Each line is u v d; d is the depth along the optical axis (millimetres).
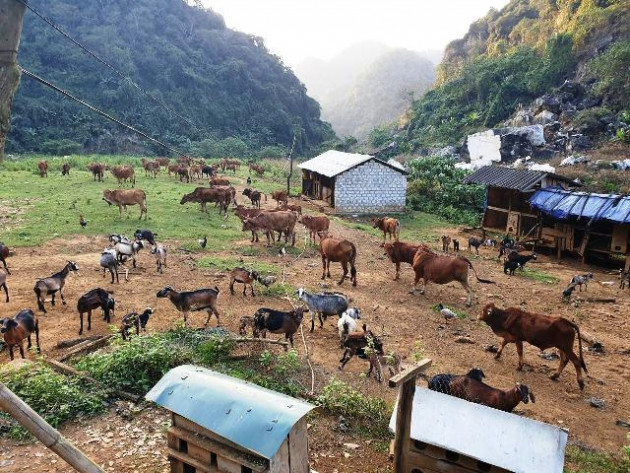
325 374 10828
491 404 8758
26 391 9039
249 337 11430
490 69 72688
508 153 51344
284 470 5602
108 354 10398
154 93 88000
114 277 17250
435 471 6707
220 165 51156
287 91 112125
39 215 24875
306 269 19812
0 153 5371
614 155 43812
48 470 7516
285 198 32594
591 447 9125
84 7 98188
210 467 5844
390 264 21656
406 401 6117
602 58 56156
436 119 77875
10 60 5316
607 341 14461
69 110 77312
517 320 12039
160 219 25922
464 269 16656
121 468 7594
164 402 6047
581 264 24500
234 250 21812
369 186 33719
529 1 94938
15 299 14898
